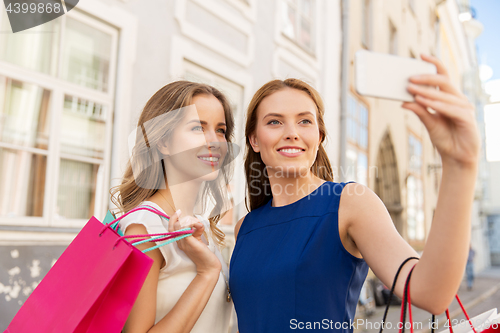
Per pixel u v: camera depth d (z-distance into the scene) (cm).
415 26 1062
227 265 133
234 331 256
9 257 236
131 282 86
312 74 568
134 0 325
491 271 1825
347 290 91
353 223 90
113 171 294
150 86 331
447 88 54
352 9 695
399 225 931
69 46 283
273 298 95
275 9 502
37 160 262
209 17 402
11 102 253
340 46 646
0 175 247
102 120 297
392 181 938
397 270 73
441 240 62
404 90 55
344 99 629
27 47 262
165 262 104
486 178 2108
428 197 1112
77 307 83
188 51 371
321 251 93
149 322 98
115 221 94
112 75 306
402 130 967
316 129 106
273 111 105
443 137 57
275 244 103
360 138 708
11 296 233
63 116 277
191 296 101
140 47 327
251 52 454
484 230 2069
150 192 113
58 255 259
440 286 63
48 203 263
